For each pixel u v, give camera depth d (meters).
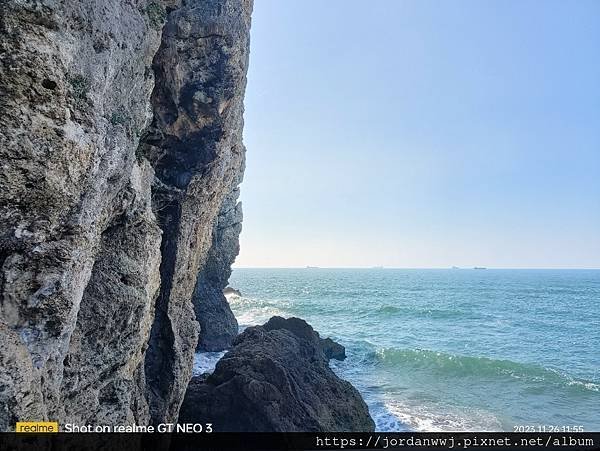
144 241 10.18
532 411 24.03
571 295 112.94
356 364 34.41
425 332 52.91
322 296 106.25
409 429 20.80
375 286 151.00
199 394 18.11
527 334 51.66
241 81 15.34
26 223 5.92
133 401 10.56
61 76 5.87
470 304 87.56
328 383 21.19
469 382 29.25
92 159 6.60
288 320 30.69
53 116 5.82
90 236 7.03
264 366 18.77
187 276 16.20
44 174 5.83
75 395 8.07
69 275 6.46
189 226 15.42
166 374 13.95
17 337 5.55
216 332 36.50
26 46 5.45
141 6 10.34
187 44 13.10
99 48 7.09
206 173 15.29
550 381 29.11
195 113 13.89
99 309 8.71
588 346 44.62
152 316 11.62
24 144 5.58
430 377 30.55
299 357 22.50
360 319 64.56
